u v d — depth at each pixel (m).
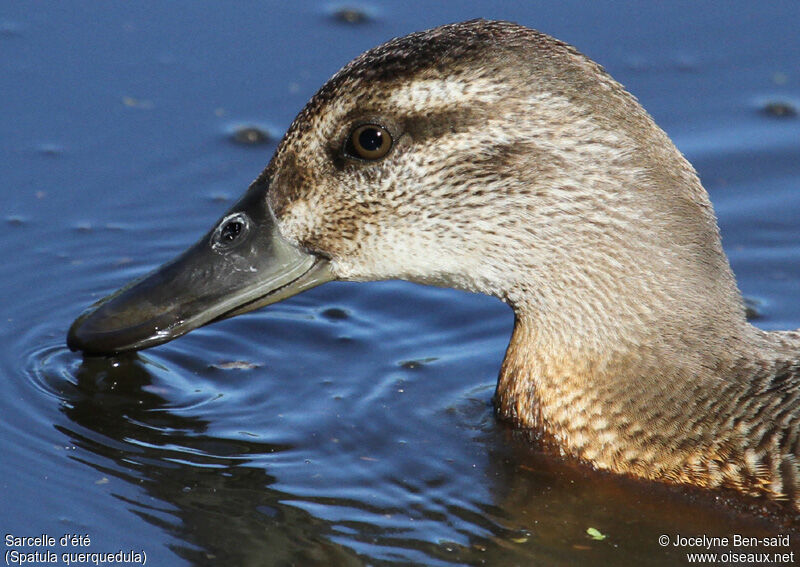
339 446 12.37
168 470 11.98
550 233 11.30
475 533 11.34
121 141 16.52
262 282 11.91
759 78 17.58
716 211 16.22
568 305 11.47
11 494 11.62
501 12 18.12
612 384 11.47
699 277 11.35
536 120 11.10
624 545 11.20
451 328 14.25
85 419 12.58
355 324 14.23
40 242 15.17
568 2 18.28
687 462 11.30
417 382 13.33
